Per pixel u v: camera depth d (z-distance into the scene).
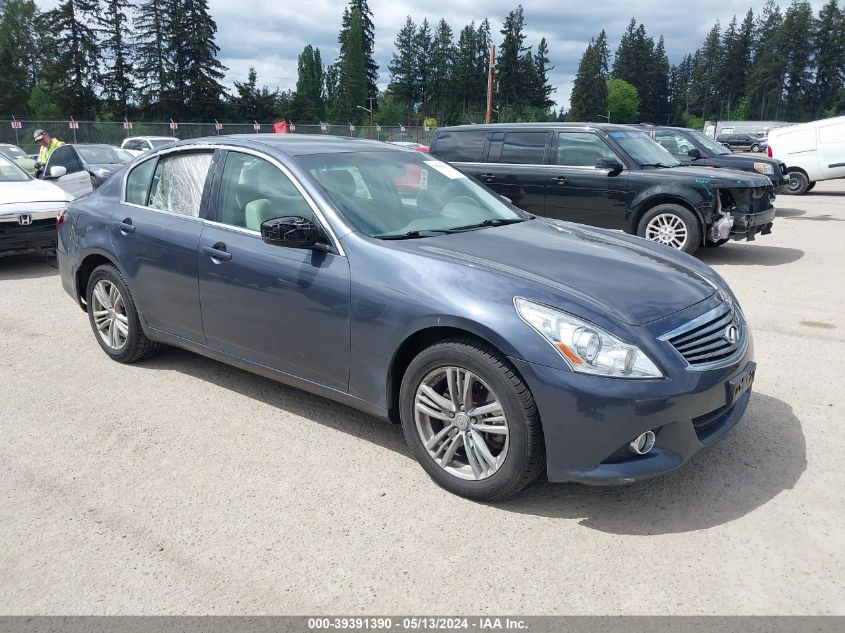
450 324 3.06
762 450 3.63
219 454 3.67
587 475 2.85
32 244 8.24
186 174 4.44
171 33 75.50
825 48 117.12
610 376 2.78
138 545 2.88
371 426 4.01
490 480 3.06
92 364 5.07
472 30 118.50
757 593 2.54
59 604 2.54
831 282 7.76
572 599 2.52
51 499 3.25
